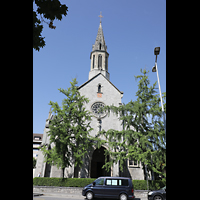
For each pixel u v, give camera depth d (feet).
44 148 77.51
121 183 50.72
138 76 76.95
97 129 96.22
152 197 47.09
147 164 65.41
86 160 87.40
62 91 87.45
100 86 107.76
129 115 73.51
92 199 51.01
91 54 136.87
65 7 18.49
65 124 77.97
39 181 74.69
